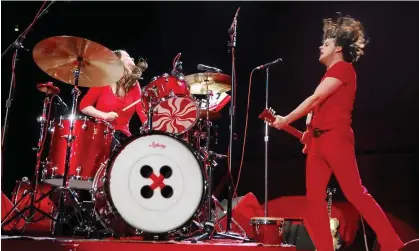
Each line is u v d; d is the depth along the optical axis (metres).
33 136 5.67
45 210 4.10
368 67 4.95
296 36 5.46
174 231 2.82
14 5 5.61
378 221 2.71
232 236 3.18
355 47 2.95
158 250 2.57
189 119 3.52
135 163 2.83
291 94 5.47
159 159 2.87
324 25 3.05
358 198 2.74
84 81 3.80
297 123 5.43
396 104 4.77
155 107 3.46
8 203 3.92
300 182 5.23
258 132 5.62
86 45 3.35
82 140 3.44
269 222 3.02
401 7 4.82
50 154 3.53
